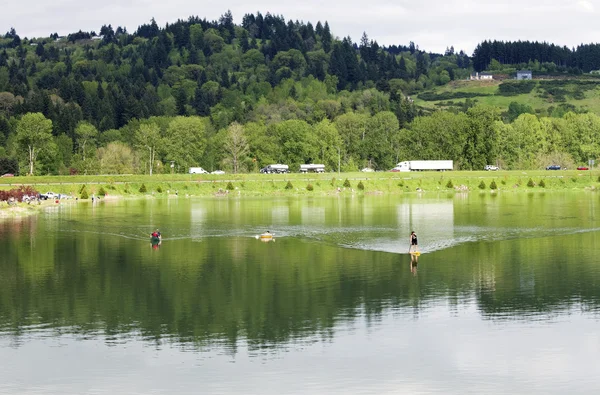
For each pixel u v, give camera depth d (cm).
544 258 10044
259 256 10350
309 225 14300
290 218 15788
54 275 9000
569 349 6084
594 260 9844
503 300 7588
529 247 11075
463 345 6197
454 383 5462
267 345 6203
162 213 17225
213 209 18425
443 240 11894
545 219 15125
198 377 5569
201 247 11269
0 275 9006
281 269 9306
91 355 6003
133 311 7231
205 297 7781
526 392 5316
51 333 6550
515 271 9081
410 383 5469
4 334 6531
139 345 6222
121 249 11100
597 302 7475
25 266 9631
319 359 5897
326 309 7281
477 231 13075
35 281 8638
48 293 8000
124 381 5509
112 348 6156
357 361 5856
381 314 7081
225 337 6412
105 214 17025
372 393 5312
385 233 12912
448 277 8725
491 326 6694
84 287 8294
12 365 5809
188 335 6475
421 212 17088
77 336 6462
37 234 13012
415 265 9544
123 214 17000
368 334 6475
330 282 8488
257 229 13662
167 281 8600
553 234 12575
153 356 5975
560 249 10850
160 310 7262
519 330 6569
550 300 7569
